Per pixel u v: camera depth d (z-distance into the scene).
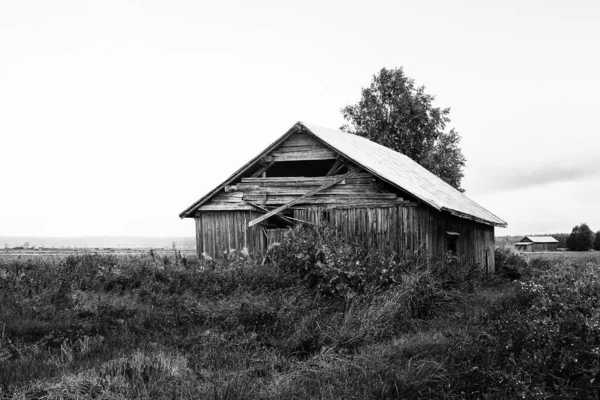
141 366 6.95
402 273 12.16
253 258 16.97
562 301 8.48
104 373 6.63
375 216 16.44
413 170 24.80
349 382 6.57
